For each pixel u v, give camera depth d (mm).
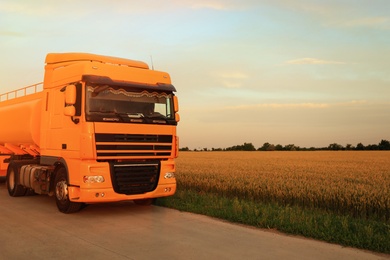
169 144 10359
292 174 20062
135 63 11633
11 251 6531
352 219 9469
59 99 10508
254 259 6188
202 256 6312
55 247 6793
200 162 32969
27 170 12266
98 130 9227
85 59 10906
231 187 14391
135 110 9836
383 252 6688
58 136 10406
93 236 7629
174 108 10586
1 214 9992
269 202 12703
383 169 24703
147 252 6512
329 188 13750
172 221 9203
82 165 9258
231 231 8172
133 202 12148
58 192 10359
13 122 13250
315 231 7762
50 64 11250
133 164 9742
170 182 10453
